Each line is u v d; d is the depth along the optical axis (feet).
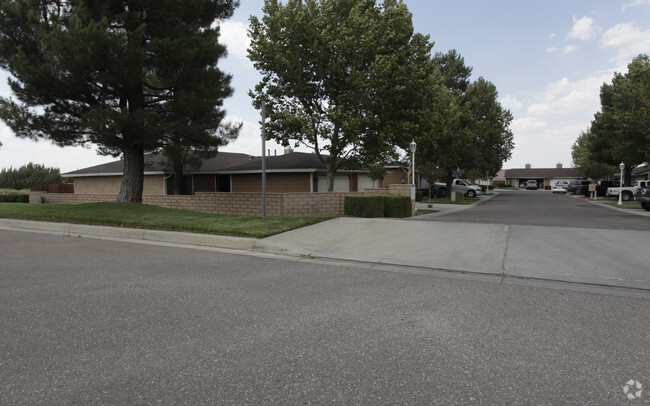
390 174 116.78
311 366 10.16
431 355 10.82
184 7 41.63
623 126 74.64
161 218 37.11
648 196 60.70
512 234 31.48
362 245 27.89
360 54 50.16
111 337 12.00
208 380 9.44
